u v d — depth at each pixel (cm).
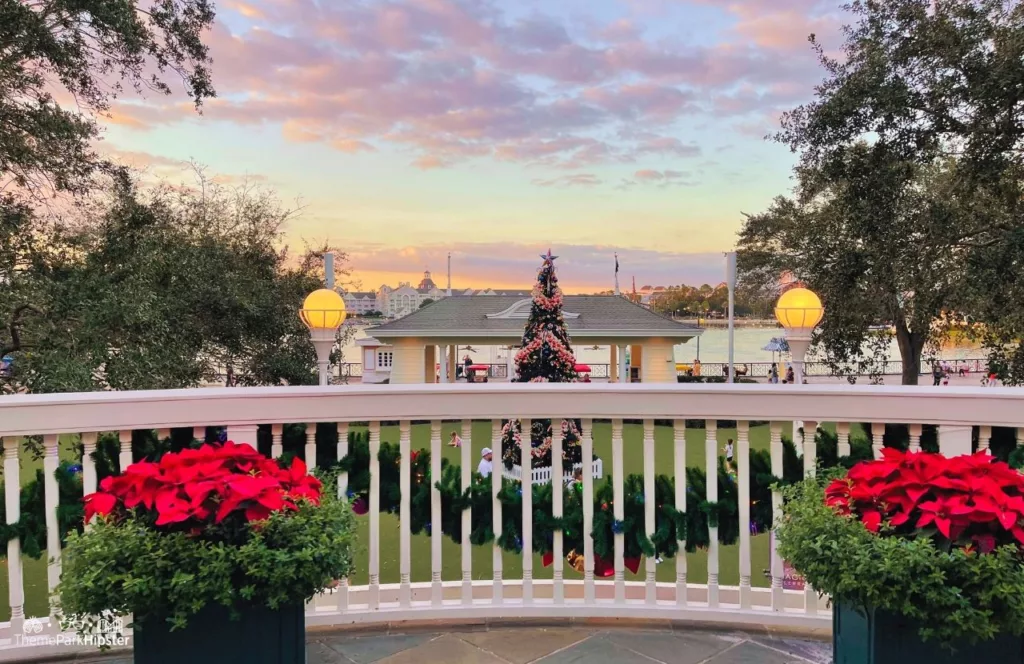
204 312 988
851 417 209
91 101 735
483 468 410
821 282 809
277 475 169
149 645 153
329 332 496
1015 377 769
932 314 726
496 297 2153
